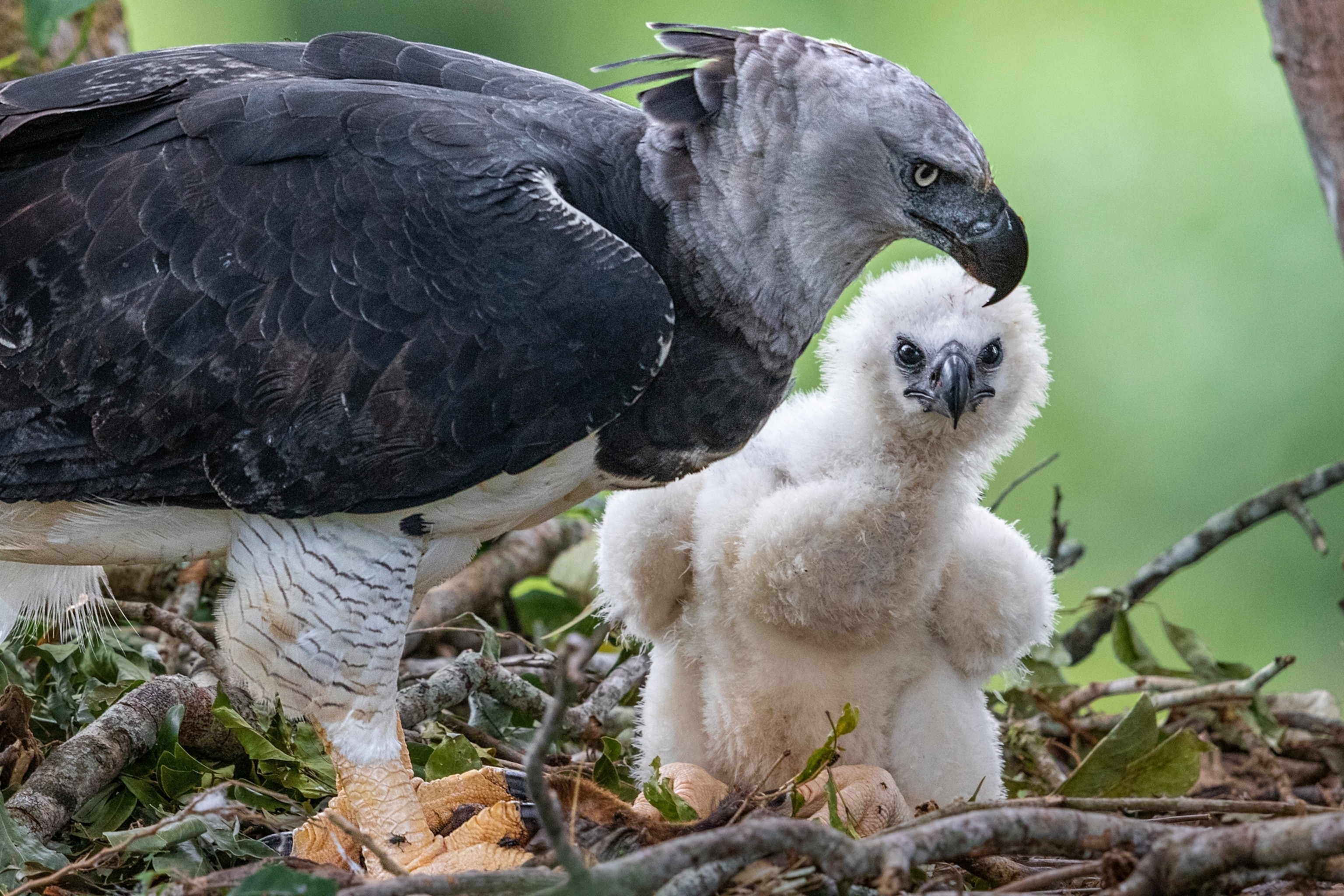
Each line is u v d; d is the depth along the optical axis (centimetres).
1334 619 2014
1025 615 889
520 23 2300
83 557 815
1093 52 2116
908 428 875
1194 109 2080
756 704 894
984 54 2153
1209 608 2030
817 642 880
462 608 1088
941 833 612
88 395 752
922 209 823
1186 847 593
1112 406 2070
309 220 750
